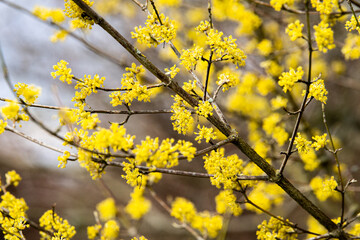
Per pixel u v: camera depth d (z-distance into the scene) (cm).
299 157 363
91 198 803
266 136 395
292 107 397
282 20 373
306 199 213
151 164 175
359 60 500
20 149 829
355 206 371
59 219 240
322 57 480
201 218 310
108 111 192
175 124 197
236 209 219
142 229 641
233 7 364
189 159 179
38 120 171
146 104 711
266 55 371
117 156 173
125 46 194
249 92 385
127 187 755
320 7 220
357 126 523
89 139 188
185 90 207
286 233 230
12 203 246
